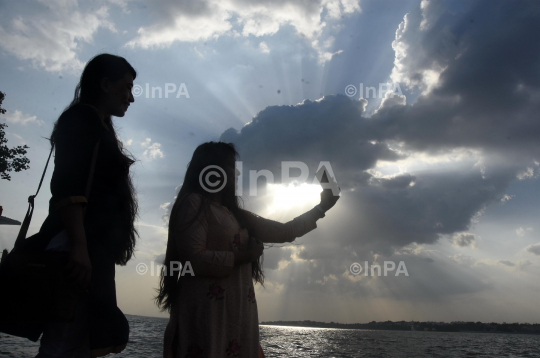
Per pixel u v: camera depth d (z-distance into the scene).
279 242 2.05
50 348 1.42
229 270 1.66
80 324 1.44
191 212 1.71
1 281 1.26
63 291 1.26
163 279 1.80
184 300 1.68
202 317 1.64
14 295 1.25
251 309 1.77
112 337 1.43
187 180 1.87
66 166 1.33
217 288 1.67
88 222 1.43
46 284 1.25
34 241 1.41
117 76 1.66
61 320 1.25
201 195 1.78
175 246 1.80
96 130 1.43
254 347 1.74
